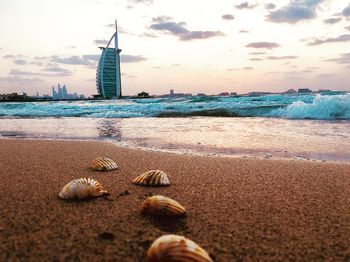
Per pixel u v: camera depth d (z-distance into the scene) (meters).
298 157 0.48
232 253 0.18
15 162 0.44
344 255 0.18
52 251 0.17
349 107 1.05
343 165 0.42
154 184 0.31
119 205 0.25
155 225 0.21
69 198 0.27
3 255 0.17
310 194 0.29
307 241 0.19
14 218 0.22
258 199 0.27
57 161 0.45
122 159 0.46
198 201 0.27
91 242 0.19
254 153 0.52
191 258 0.15
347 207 0.25
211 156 0.49
